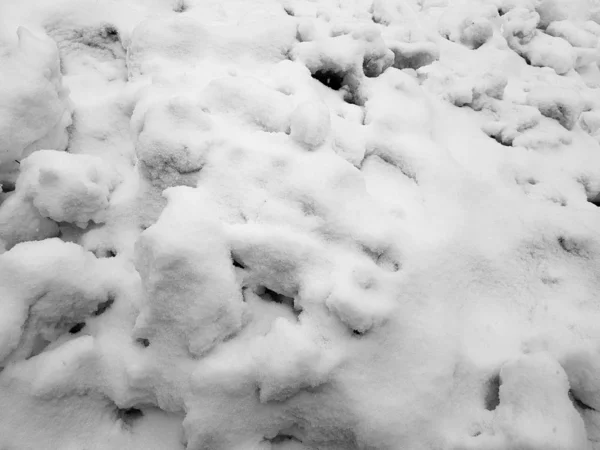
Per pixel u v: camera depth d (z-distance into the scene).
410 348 0.73
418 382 0.71
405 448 0.69
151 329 0.72
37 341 0.75
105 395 0.74
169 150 0.80
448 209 0.88
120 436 0.74
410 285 0.76
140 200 0.85
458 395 0.74
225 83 0.92
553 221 0.91
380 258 0.79
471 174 0.96
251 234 0.74
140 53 1.07
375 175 0.94
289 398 0.69
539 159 1.07
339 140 0.93
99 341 0.75
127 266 0.81
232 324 0.71
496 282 0.84
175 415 0.75
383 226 0.79
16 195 0.81
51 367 0.70
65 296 0.74
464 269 0.82
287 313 0.76
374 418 0.68
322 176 0.80
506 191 0.97
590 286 0.87
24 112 0.83
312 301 0.72
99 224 0.85
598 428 0.75
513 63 1.41
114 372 0.73
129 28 1.17
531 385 0.69
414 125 1.02
